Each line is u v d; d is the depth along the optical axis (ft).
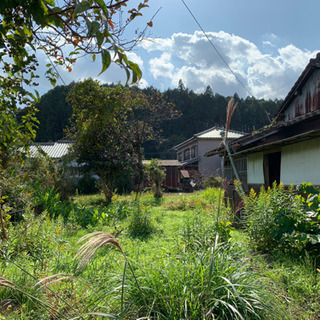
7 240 14.89
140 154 65.77
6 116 11.23
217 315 8.55
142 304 8.98
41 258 14.35
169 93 239.50
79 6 5.48
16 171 18.26
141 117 65.62
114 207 37.47
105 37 5.80
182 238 18.02
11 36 7.66
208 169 121.19
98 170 57.57
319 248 16.22
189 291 8.55
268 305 8.90
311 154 25.58
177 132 226.38
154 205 56.54
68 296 9.57
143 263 11.85
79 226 29.48
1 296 10.06
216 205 22.03
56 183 49.16
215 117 237.66
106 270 12.65
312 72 35.73
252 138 33.91
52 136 162.61
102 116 33.32
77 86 47.67
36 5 6.23
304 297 11.01
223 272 9.70
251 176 36.27
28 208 20.45
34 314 8.84
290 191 19.27
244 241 19.13
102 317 8.41
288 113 40.96
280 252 16.72
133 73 6.08
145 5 7.44
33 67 9.39
